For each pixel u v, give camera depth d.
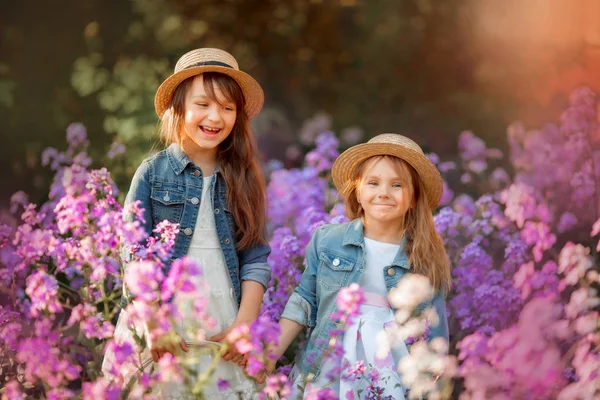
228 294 3.79
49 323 3.42
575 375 4.03
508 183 6.52
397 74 12.16
